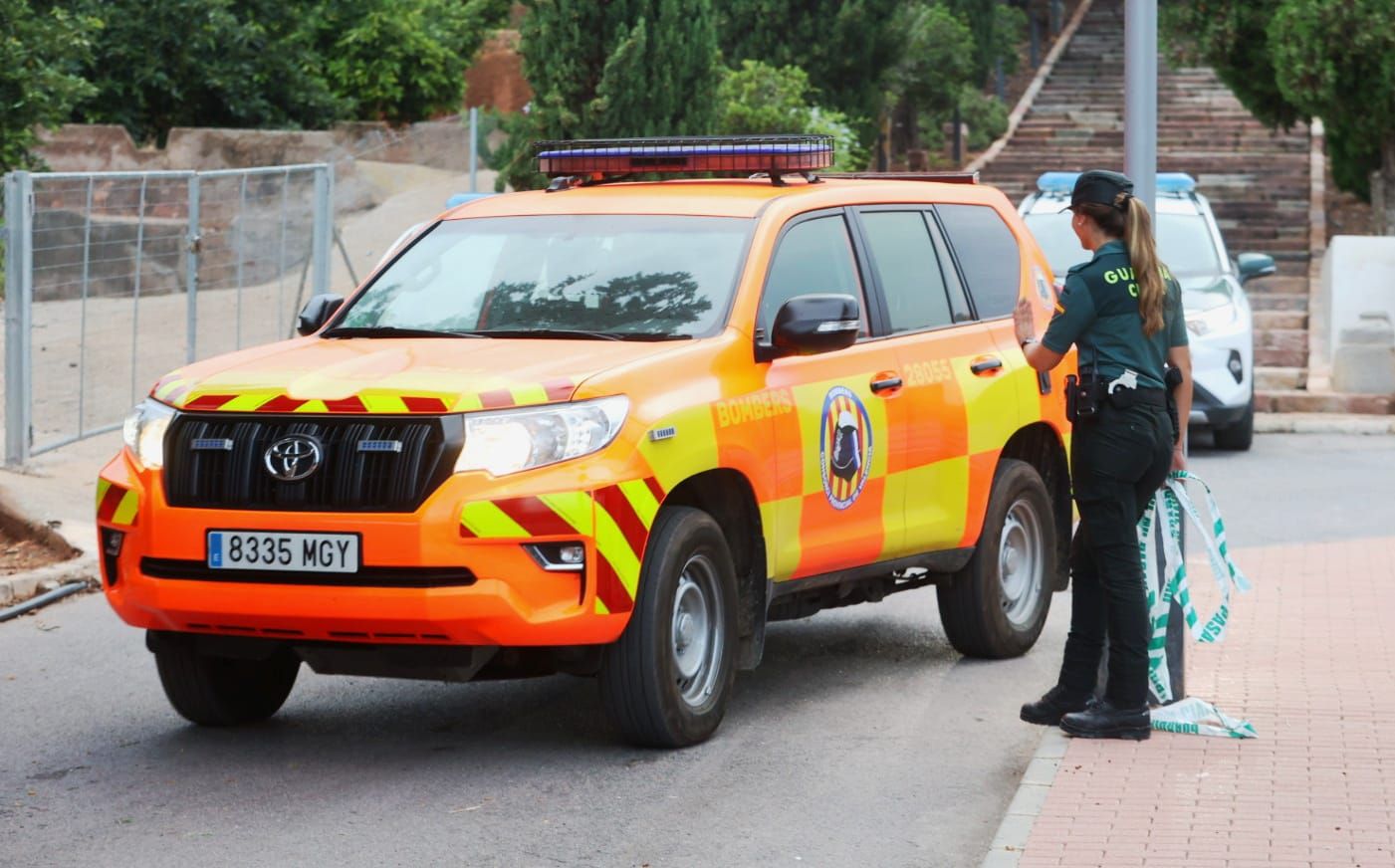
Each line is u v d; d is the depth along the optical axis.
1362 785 6.10
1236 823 5.71
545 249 7.64
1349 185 22.62
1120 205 6.61
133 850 5.79
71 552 10.83
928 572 8.48
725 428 6.88
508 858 5.71
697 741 6.98
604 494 6.36
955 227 8.71
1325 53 20.41
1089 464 6.61
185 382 6.75
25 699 7.87
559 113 19.81
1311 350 19.84
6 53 21.55
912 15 26.00
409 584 6.23
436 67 29.39
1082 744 6.65
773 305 7.38
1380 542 11.40
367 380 6.48
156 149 25.83
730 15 25.28
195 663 7.10
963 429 8.25
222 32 26.86
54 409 14.02
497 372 6.51
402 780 6.58
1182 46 23.41
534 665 6.70
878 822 6.11
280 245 16.88
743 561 7.22
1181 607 7.10
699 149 8.05
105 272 14.73
